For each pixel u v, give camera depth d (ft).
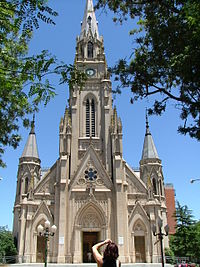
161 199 201.46
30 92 37.60
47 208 181.06
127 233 175.01
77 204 182.09
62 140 196.44
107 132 204.85
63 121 203.72
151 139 220.43
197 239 183.11
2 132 76.95
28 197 183.62
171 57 58.03
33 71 36.63
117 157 191.93
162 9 60.49
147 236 176.96
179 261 195.83
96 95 218.59
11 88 43.42
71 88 40.75
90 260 179.93
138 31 69.82
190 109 59.67
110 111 213.05
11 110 73.20
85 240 186.39
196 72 51.83
